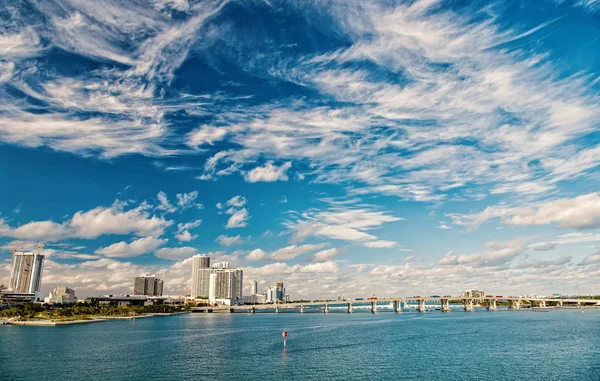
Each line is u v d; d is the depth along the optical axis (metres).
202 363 153.88
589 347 191.00
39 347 199.62
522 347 193.50
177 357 168.00
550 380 126.06
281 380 126.50
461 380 126.50
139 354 176.25
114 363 154.62
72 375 134.00
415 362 154.62
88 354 176.62
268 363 153.38
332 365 149.00
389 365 148.88
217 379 128.25
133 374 135.12
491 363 151.75
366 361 156.88
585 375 132.12
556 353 174.12
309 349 190.25
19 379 128.88
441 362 154.38
